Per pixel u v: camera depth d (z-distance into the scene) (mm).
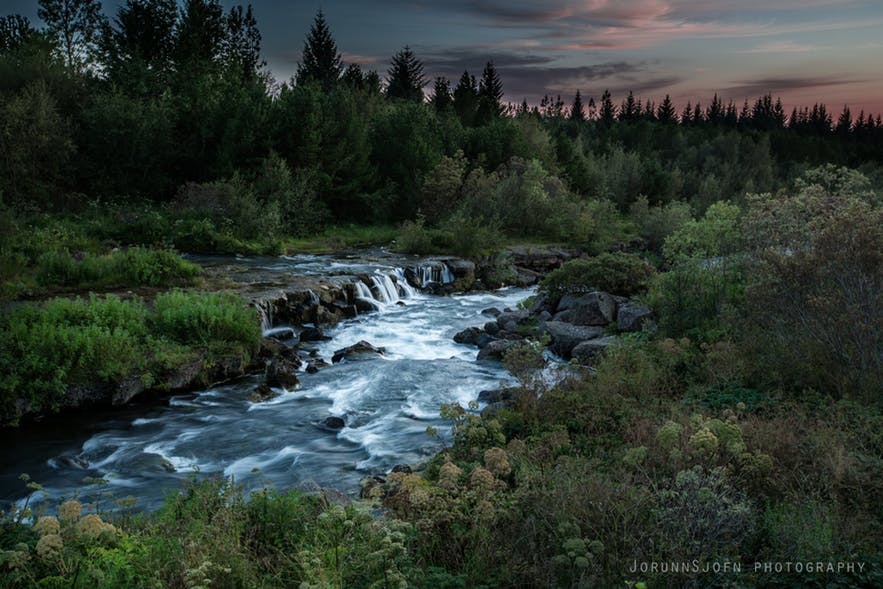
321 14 73875
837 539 5492
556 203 39750
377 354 16266
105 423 11477
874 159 129625
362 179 40188
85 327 13000
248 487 8844
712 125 148250
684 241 14766
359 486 8836
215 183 32500
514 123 55531
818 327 10203
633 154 66312
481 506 5750
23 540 5461
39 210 29625
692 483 5824
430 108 60656
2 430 10969
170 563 5016
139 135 35719
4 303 14031
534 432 9078
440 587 4980
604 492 6148
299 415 12008
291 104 39312
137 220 28484
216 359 13914
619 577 5082
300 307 19250
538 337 16891
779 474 6852
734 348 11242
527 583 5211
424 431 11031
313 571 4641
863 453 7461
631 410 9398
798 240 12172
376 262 27609
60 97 37219
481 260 30922
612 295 19094
